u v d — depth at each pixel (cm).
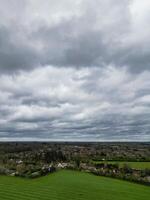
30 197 7181
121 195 7812
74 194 7706
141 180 10294
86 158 16562
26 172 11981
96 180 10294
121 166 13338
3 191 7806
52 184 9194
